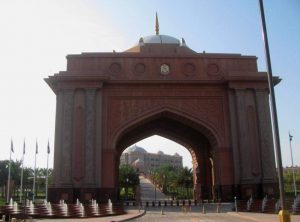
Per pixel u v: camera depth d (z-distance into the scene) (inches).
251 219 409.7
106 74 618.5
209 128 609.3
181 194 1225.4
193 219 422.0
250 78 609.3
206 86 623.8
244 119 600.1
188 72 629.3
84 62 622.2
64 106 588.7
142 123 627.2
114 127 600.1
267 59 222.2
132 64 626.8
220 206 535.8
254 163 585.6
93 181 560.4
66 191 554.6
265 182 572.4
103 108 604.7
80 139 578.6
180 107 613.0
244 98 608.4
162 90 617.6
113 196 573.9
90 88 596.1
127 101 611.2
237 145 595.5
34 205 488.4
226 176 591.2
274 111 213.8
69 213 454.6
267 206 498.3
